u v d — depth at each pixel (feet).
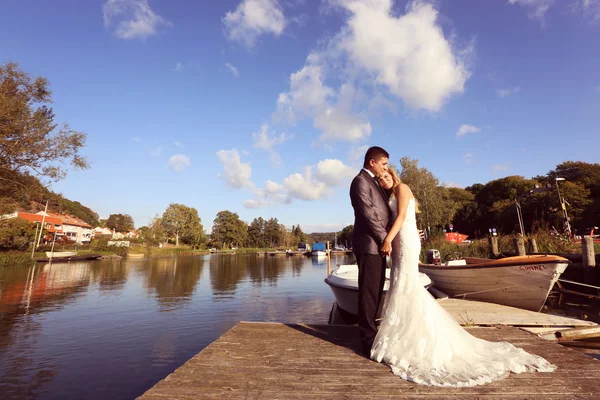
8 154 60.95
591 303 34.01
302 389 7.54
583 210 119.96
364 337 10.28
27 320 33.83
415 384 7.83
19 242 127.24
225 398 7.07
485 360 8.89
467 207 191.01
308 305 41.63
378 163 10.79
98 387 17.81
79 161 64.95
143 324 31.96
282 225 386.93
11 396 16.81
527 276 24.63
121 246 192.54
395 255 10.54
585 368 8.81
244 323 14.29
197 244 300.61
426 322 9.32
